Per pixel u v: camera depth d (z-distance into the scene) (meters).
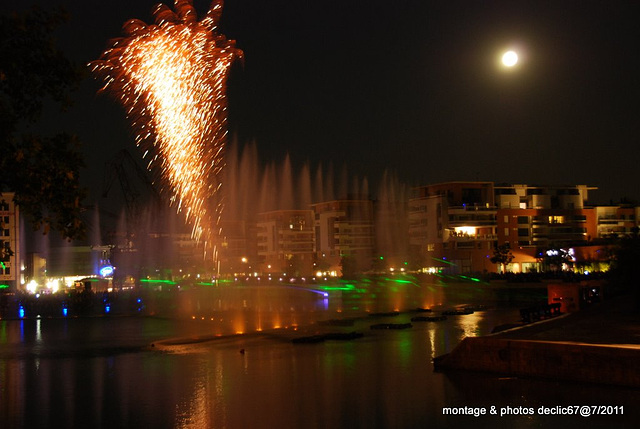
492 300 82.12
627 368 21.78
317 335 44.06
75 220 16.72
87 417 22.47
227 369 31.53
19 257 112.50
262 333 47.88
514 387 23.05
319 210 167.38
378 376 27.55
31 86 16.20
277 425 20.20
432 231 139.62
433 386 24.30
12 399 26.08
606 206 150.88
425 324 50.97
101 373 32.22
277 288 116.62
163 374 30.98
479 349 26.25
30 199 16.52
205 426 20.55
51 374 32.44
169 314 70.81
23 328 58.16
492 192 143.38
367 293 99.88
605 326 33.22
